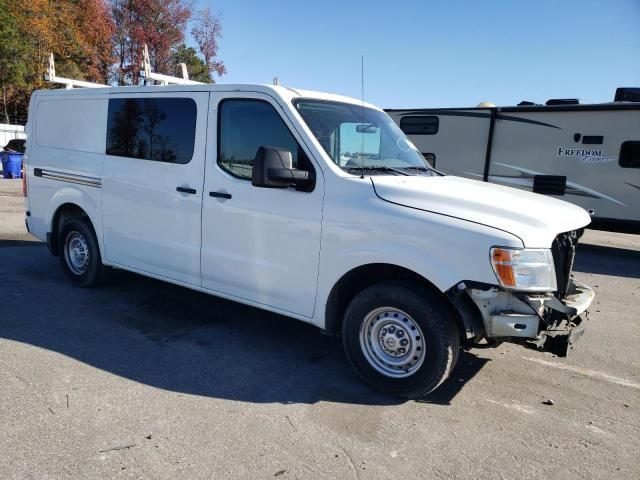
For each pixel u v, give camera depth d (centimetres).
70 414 342
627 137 1041
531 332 345
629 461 321
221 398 376
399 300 375
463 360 465
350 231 388
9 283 629
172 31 3909
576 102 1135
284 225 420
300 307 422
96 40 3675
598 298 724
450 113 1246
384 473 298
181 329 509
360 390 399
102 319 523
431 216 363
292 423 346
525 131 1152
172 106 496
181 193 485
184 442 318
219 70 4231
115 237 555
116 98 545
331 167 402
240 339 491
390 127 511
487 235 344
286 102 422
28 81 3466
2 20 3147
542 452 327
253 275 444
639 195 1044
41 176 633
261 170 382
